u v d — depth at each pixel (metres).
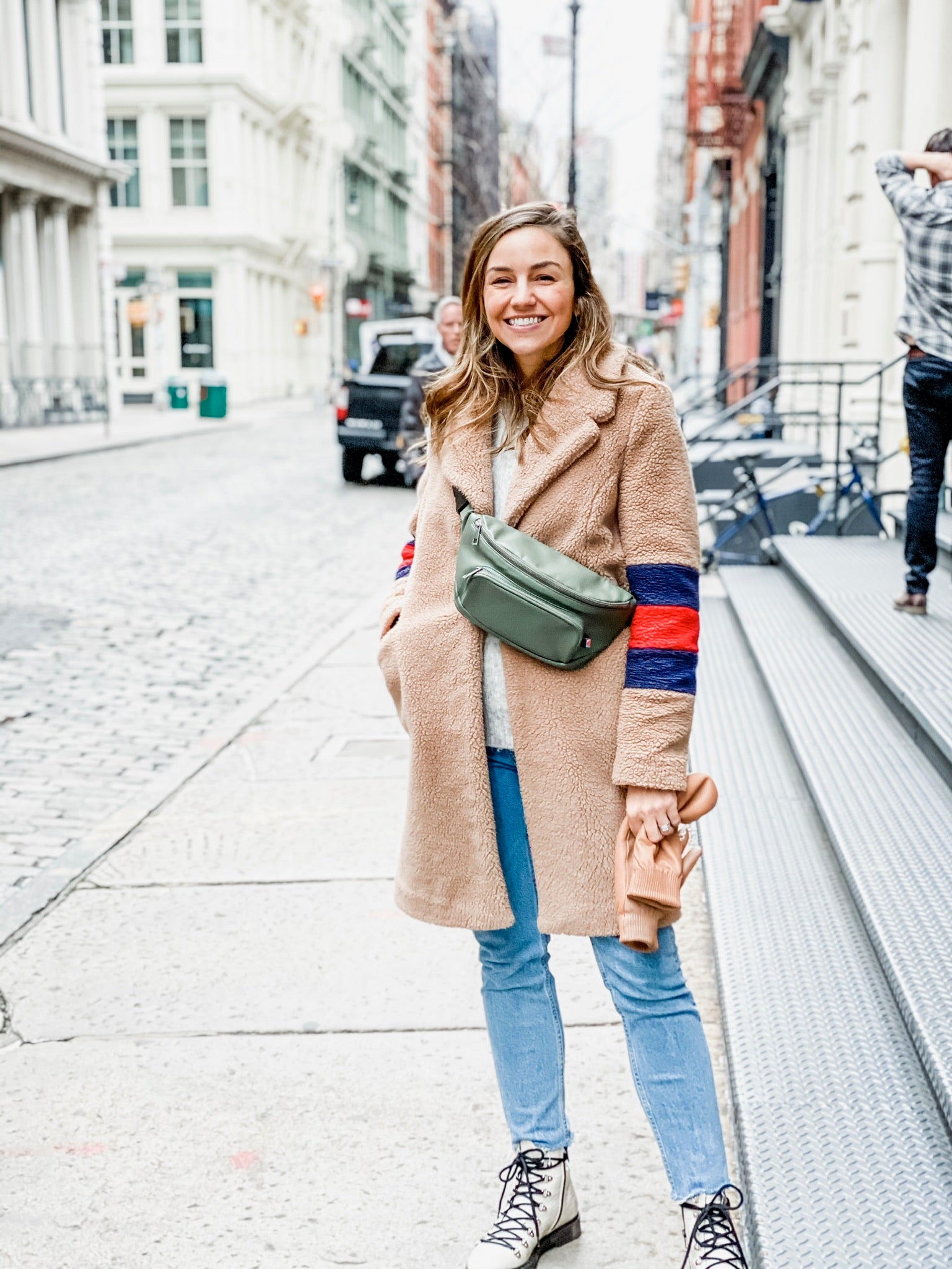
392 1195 2.58
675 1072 2.18
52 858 4.44
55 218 32.31
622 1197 2.57
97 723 6.08
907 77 9.68
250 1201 2.56
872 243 11.65
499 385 2.26
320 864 4.30
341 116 57.56
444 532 2.27
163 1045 3.16
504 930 2.33
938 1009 2.63
